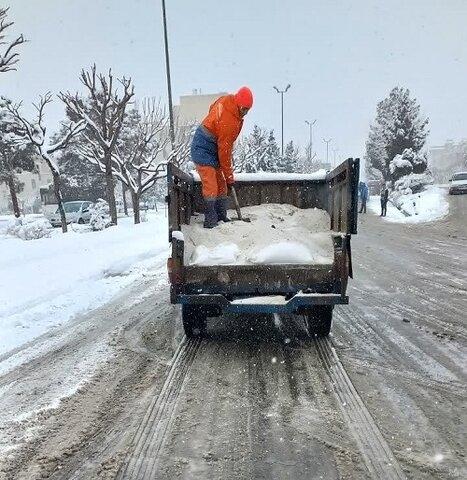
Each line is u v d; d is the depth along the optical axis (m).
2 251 11.65
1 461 2.92
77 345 5.05
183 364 4.41
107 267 9.67
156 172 21.95
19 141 18.03
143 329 5.58
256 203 6.73
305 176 6.55
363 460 2.85
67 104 19.47
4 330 5.57
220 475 2.73
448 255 11.34
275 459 2.87
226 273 4.65
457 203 25.75
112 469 2.81
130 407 3.58
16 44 15.44
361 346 4.88
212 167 5.78
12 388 3.99
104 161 21.52
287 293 4.66
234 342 5.04
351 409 3.48
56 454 2.99
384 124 40.41
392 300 6.90
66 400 3.73
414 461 2.84
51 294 7.31
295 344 4.93
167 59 20.34
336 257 4.55
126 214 34.03
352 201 4.61
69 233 17.33
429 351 4.72
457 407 3.52
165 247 13.44
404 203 29.80
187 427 3.27
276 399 3.66
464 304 6.63
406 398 3.66
